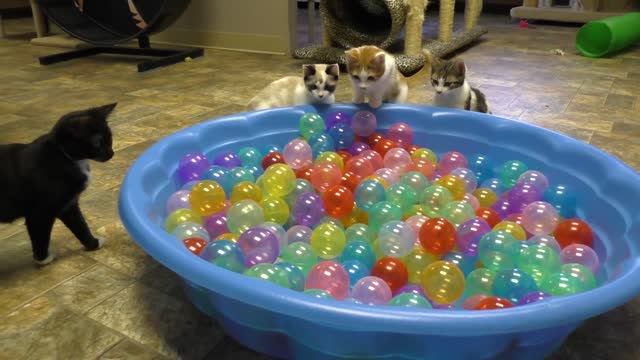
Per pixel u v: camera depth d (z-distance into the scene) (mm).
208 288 1001
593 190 1573
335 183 1704
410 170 1841
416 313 891
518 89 3188
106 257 1491
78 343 1159
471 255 1363
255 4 4316
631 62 3934
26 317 1236
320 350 1045
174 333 1194
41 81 3428
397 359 1034
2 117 2680
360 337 988
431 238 1360
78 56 4172
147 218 1216
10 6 6254
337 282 1153
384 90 2156
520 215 1549
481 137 1997
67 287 1352
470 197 1667
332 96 2199
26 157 1325
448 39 4309
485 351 1009
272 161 1877
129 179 1419
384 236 1376
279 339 1102
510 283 1146
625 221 1374
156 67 3801
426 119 2092
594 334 1188
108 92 3158
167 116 2703
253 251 1277
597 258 1324
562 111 2744
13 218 1371
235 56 4277
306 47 4059
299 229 1460
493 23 5949
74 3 4176
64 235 1606
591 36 4164
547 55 4219
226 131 1973
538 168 1816
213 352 1140
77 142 1336
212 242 1242
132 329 1205
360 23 4066
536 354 1071
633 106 2820
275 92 2270
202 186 1548
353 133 2076
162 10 3809
